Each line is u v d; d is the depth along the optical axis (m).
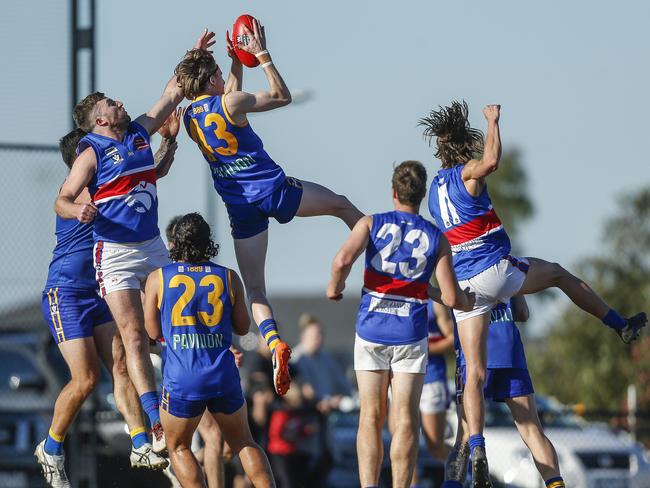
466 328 28.58
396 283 27.66
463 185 28.39
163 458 28.02
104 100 27.66
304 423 45.34
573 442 52.34
